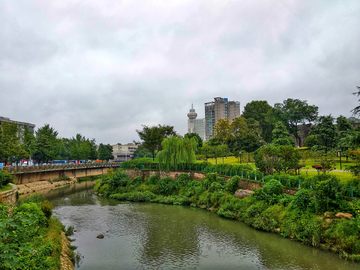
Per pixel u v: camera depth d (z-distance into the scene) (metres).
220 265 17.89
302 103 77.38
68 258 17.80
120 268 17.58
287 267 17.14
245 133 74.25
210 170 42.16
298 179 26.86
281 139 59.22
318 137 59.31
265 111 96.19
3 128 52.38
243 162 57.38
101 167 84.81
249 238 22.81
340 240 18.30
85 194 49.81
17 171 46.91
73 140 110.69
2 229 9.09
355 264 16.73
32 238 15.55
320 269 16.62
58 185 60.72
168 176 48.81
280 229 23.30
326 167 31.58
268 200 26.86
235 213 29.33
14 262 8.36
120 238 23.75
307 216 21.81
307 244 20.41
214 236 23.77
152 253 20.19
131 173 54.69
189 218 30.39
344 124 56.97
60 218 31.06
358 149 27.09
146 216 31.75
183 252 20.30
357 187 21.70
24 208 19.00
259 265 17.67
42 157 70.38
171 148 47.91
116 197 44.59
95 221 29.62
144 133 63.22
